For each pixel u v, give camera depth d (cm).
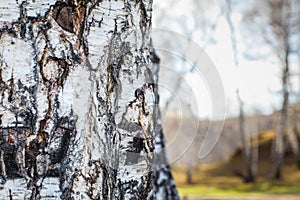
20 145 99
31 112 99
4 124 98
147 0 119
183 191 1391
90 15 106
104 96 107
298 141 1950
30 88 100
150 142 117
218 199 1255
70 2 103
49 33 101
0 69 99
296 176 1766
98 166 105
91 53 105
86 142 104
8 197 98
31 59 100
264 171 1870
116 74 111
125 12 111
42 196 99
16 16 100
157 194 240
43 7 101
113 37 109
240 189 1534
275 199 1294
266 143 2078
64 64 102
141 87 115
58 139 101
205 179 1658
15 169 98
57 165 101
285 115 1747
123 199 113
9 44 99
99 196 105
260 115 1853
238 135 1792
